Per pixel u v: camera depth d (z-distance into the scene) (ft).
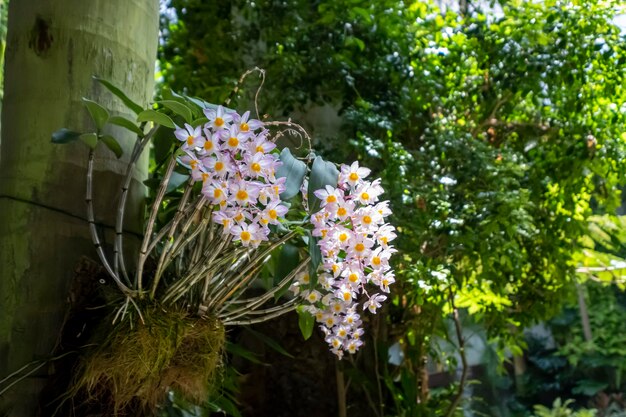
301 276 4.16
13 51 4.27
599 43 8.38
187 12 9.67
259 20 9.23
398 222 7.59
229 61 9.25
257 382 8.18
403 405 8.27
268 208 3.46
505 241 8.10
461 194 8.34
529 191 8.67
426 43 9.04
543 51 8.49
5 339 3.91
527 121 9.53
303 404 8.20
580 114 9.01
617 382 21.11
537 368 22.40
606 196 9.64
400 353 11.25
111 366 3.63
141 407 3.89
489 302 9.50
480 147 8.45
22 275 3.96
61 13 4.20
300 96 8.69
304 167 3.92
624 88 8.51
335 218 3.77
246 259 4.15
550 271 9.50
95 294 4.00
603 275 11.16
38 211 4.00
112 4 4.31
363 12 8.32
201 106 3.85
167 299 3.84
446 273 7.59
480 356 21.47
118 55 4.30
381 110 8.58
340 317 4.57
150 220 3.70
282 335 8.30
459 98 9.15
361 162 8.43
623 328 21.45
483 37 8.75
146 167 4.59
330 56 8.66
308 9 9.10
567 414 19.67
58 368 3.90
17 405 3.84
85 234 4.08
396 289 8.18
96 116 3.70
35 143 4.08
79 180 4.10
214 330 4.01
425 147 8.73
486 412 20.99
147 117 3.54
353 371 8.00
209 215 3.77
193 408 5.84
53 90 4.14
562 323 22.36
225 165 3.40
